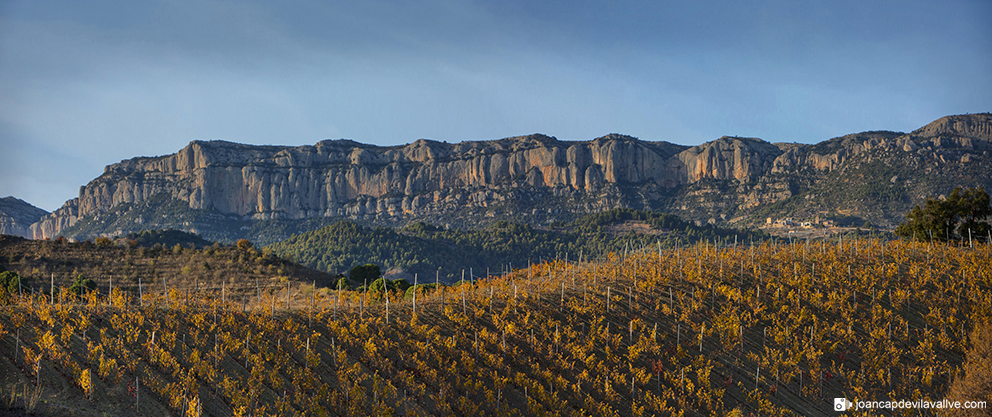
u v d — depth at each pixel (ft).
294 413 77.82
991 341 121.49
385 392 86.53
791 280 162.61
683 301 148.66
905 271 184.24
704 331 130.72
